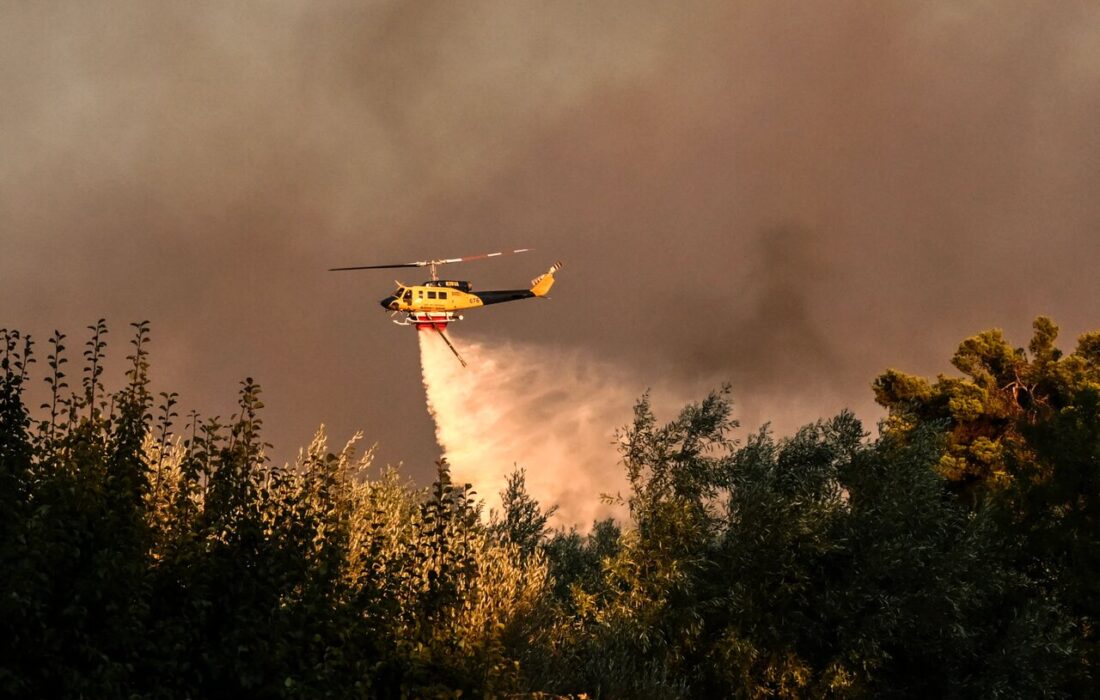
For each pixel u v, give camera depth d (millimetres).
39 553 28172
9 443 31391
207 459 35188
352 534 40656
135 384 34625
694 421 64375
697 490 62969
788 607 60656
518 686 41438
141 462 33750
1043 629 65562
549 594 54406
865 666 59344
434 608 38219
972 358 127938
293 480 38750
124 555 30984
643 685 52750
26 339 32938
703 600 59812
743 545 60469
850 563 61688
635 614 58719
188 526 34594
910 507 62875
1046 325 128750
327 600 34344
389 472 50000
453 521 40750
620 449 64562
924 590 60656
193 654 32000
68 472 31859
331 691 32000
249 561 34125
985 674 63250
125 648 29859
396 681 36281
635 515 62656
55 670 28719
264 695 32562
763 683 59625
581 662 54125
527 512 66000
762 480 63406
